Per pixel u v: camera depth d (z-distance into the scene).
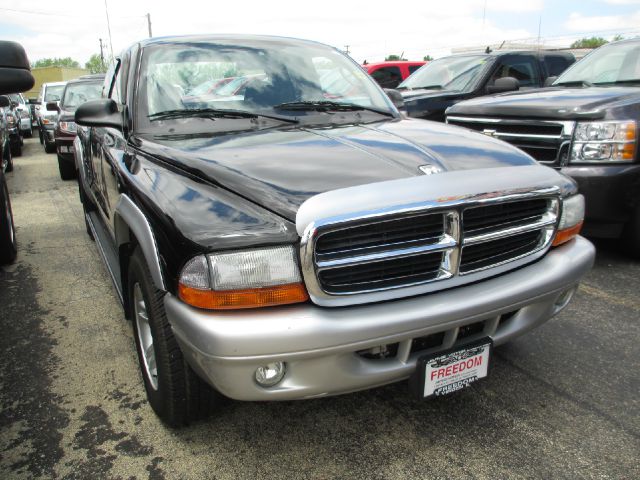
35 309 3.69
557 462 2.14
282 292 1.80
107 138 3.26
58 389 2.71
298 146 2.38
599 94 4.25
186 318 1.83
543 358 2.92
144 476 2.10
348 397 2.60
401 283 1.95
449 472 2.10
